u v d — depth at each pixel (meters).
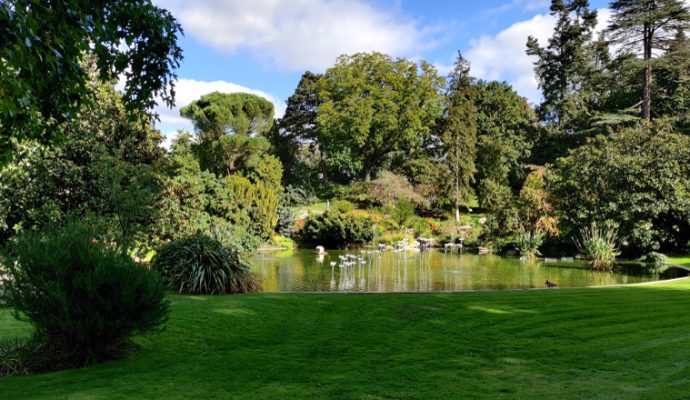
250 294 8.13
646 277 12.30
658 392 3.23
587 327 5.58
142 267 4.54
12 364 4.08
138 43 4.94
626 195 16.44
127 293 4.23
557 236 18.81
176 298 7.35
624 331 5.34
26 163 8.56
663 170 15.98
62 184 9.05
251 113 31.72
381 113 34.97
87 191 9.23
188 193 11.66
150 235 9.70
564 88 35.75
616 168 16.72
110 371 4.00
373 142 36.75
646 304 6.97
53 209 8.63
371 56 36.03
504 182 32.00
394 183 30.09
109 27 4.46
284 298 7.54
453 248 22.33
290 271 13.74
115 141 10.18
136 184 9.12
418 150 37.97
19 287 4.12
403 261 16.67
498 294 8.06
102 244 4.52
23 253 4.14
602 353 4.45
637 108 28.02
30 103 3.65
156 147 11.17
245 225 19.64
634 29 23.77
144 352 4.62
